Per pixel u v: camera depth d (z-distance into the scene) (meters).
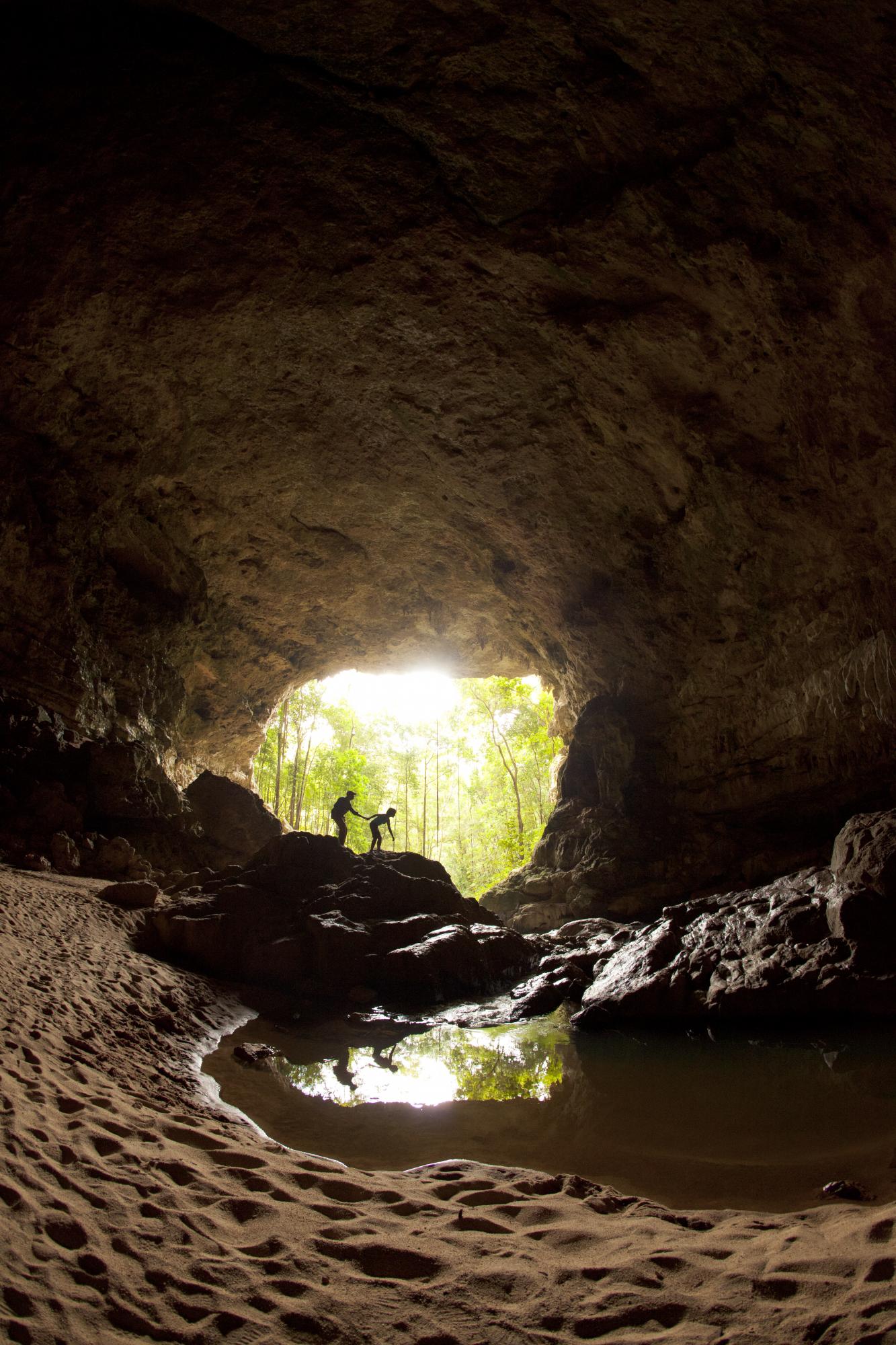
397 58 10.45
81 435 15.15
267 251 12.96
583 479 16.38
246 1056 6.91
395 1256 3.26
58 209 12.14
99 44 10.88
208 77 10.97
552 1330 2.78
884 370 9.97
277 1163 4.22
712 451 13.45
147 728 17.81
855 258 9.41
